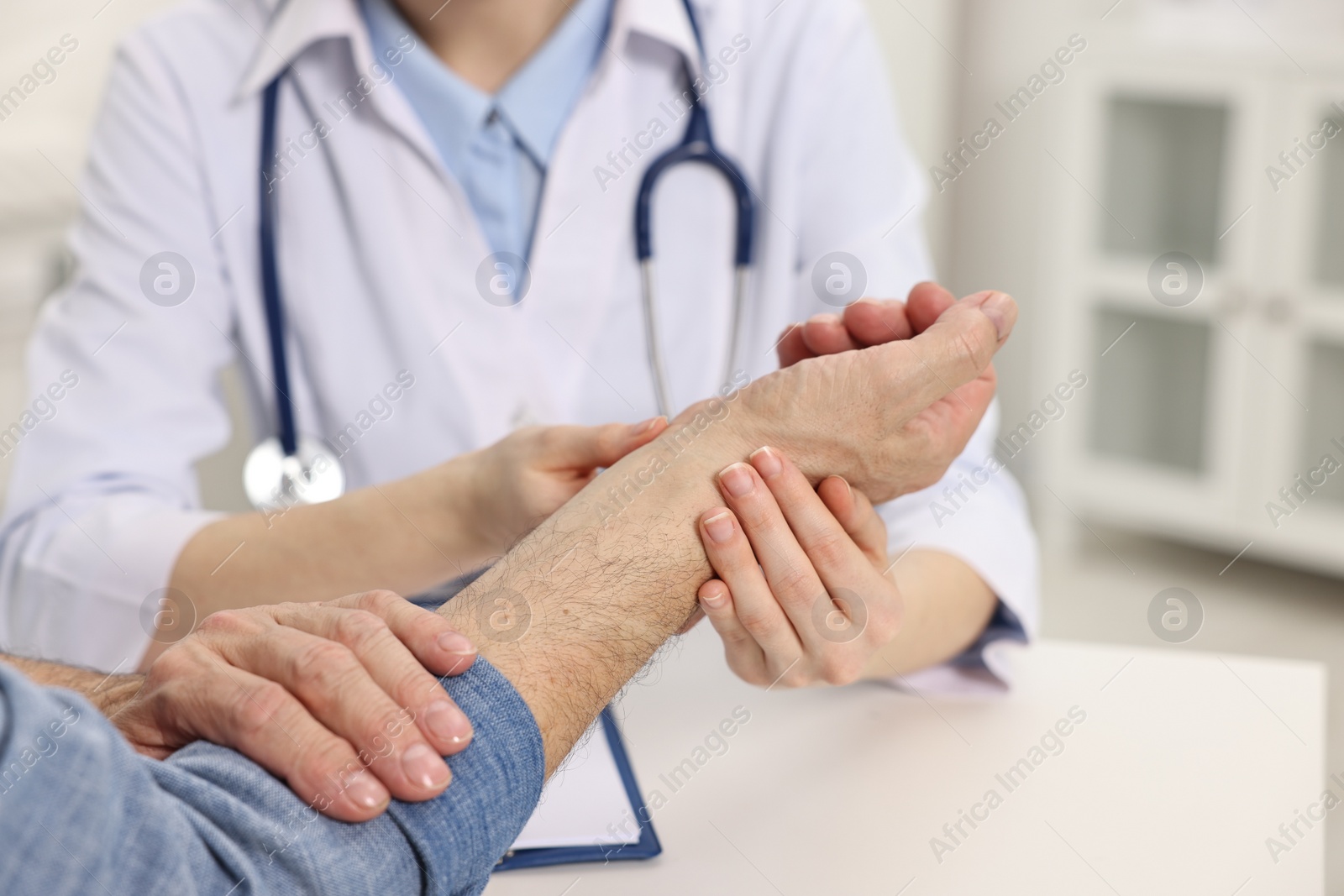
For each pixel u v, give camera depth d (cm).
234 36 109
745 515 60
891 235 109
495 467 76
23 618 91
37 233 175
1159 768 72
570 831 65
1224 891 60
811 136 110
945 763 73
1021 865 63
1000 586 84
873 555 67
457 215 106
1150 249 219
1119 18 221
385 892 45
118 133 108
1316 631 204
